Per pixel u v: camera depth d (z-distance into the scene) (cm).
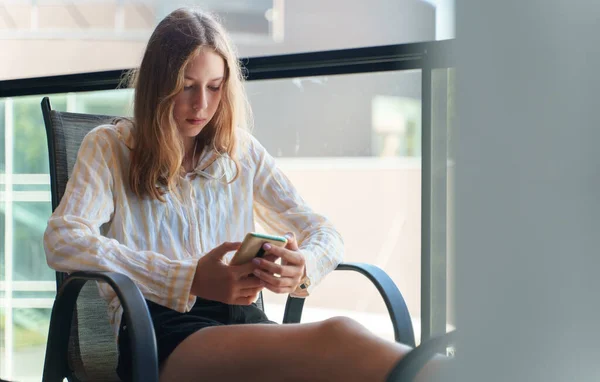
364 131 226
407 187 196
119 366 145
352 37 495
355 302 290
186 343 133
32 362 253
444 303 181
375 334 114
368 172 243
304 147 255
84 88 229
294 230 169
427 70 176
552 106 56
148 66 154
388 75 194
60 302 137
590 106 56
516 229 57
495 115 57
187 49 150
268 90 221
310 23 538
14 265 255
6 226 255
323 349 116
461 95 57
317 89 214
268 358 121
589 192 56
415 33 423
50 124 166
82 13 489
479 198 58
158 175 154
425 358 94
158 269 138
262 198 172
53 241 141
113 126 159
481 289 58
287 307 161
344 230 260
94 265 137
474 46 56
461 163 58
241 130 173
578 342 56
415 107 189
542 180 57
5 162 252
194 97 152
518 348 57
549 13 56
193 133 155
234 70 161
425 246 182
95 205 147
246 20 570
